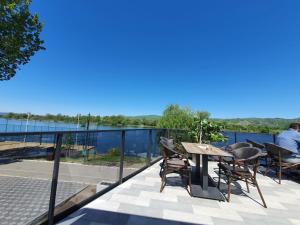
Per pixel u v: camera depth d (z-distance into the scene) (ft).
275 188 14.40
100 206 9.47
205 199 11.32
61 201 10.21
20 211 9.05
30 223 7.64
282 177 17.61
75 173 18.08
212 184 13.48
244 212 9.99
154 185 13.26
